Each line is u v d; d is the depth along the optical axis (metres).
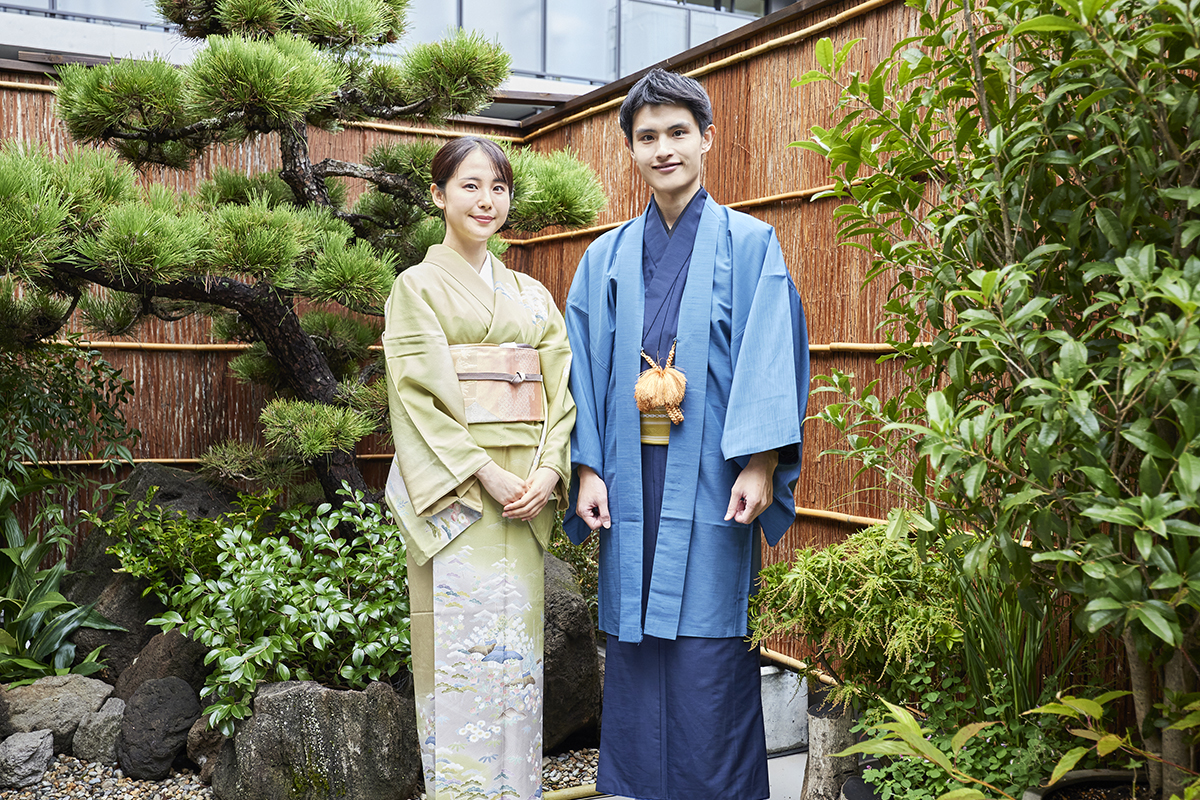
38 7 4.47
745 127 3.28
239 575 2.67
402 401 1.86
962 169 1.44
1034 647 1.78
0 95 3.71
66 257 2.38
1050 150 1.31
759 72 3.21
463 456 1.81
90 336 3.91
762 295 1.90
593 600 3.35
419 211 3.73
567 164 3.43
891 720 1.84
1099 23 1.10
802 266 3.03
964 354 1.38
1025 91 1.32
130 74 2.77
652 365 1.93
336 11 3.08
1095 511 1.03
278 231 2.68
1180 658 1.31
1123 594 1.08
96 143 3.07
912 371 2.60
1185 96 1.13
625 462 1.97
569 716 2.61
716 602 1.91
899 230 2.50
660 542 1.92
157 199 2.66
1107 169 1.26
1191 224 1.12
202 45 3.84
